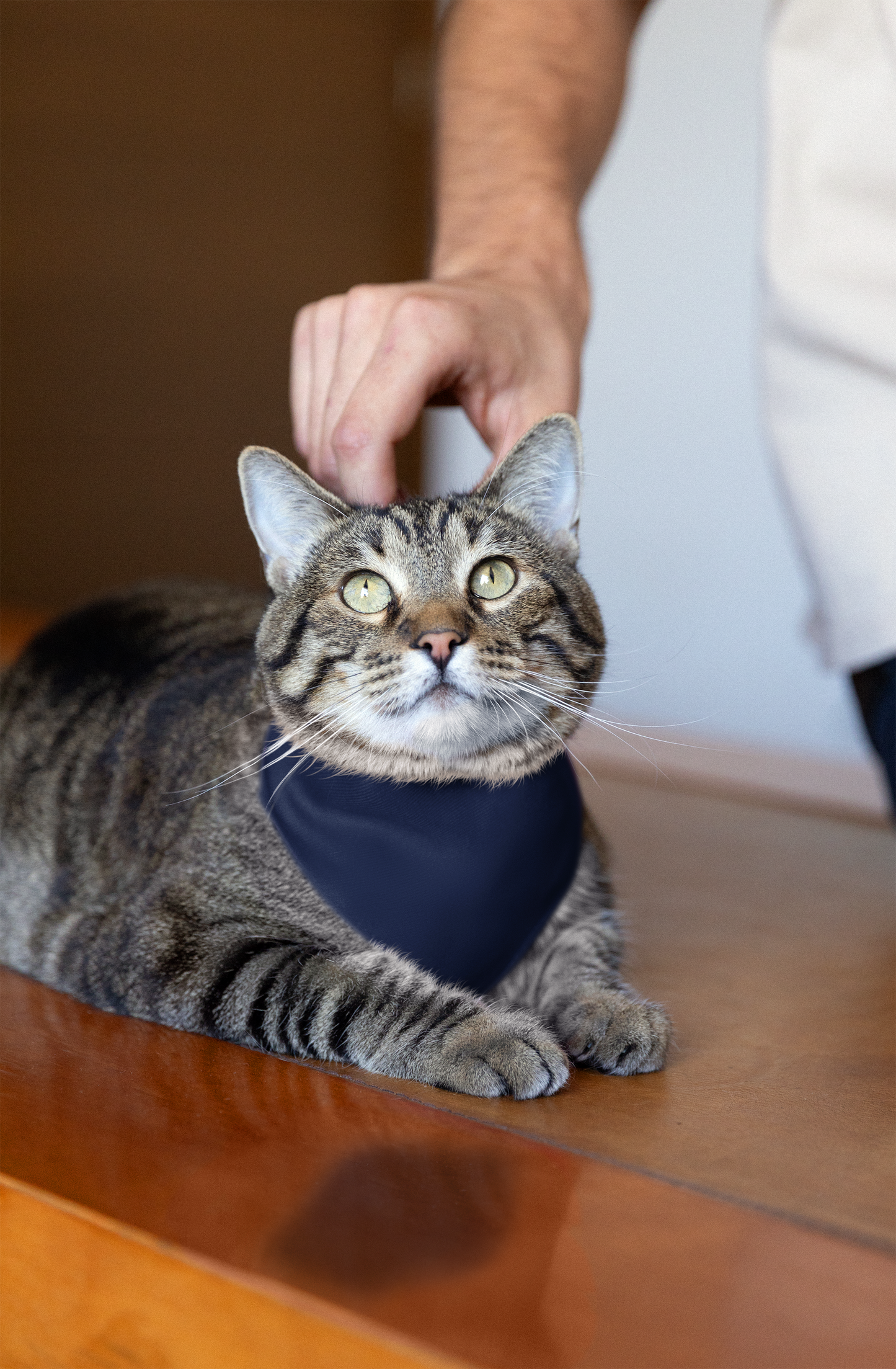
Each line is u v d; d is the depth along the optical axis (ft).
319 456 6.12
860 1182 3.97
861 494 6.59
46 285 20.10
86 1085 4.61
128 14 19.39
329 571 5.71
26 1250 3.73
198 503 21.47
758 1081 4.80
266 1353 3.24
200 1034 5.23
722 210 14.28
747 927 6.78
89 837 6.51
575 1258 3.45
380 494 5.69
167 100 19.79
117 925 5.70
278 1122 4.30
